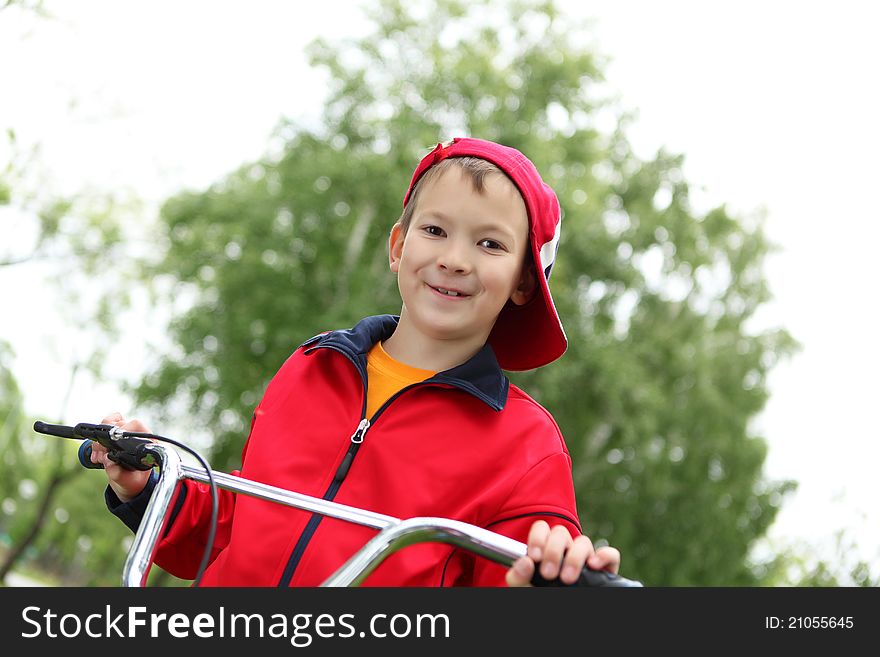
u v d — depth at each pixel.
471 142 1.72
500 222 1.66
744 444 21.62
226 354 17.02
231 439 17.28
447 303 1.66
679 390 21.12
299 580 1.52
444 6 19.56
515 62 19.70
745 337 23.72
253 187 18.23
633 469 20.05
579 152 19.72
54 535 29.62
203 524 1.72
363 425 1.63
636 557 20.38
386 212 17.81
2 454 27.00
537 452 1.62
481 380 1.66
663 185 21.62
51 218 17.67
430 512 1.55
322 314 16.92
